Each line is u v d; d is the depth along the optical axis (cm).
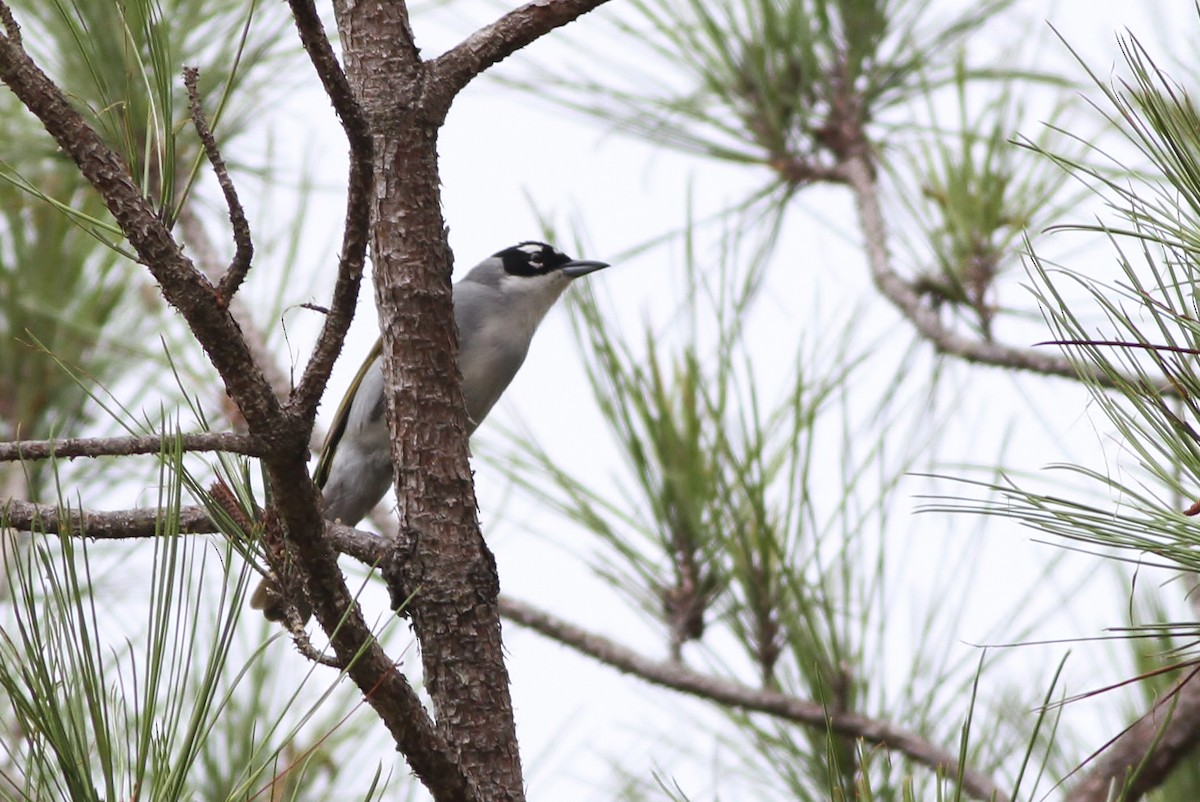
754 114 870
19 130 755
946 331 753
